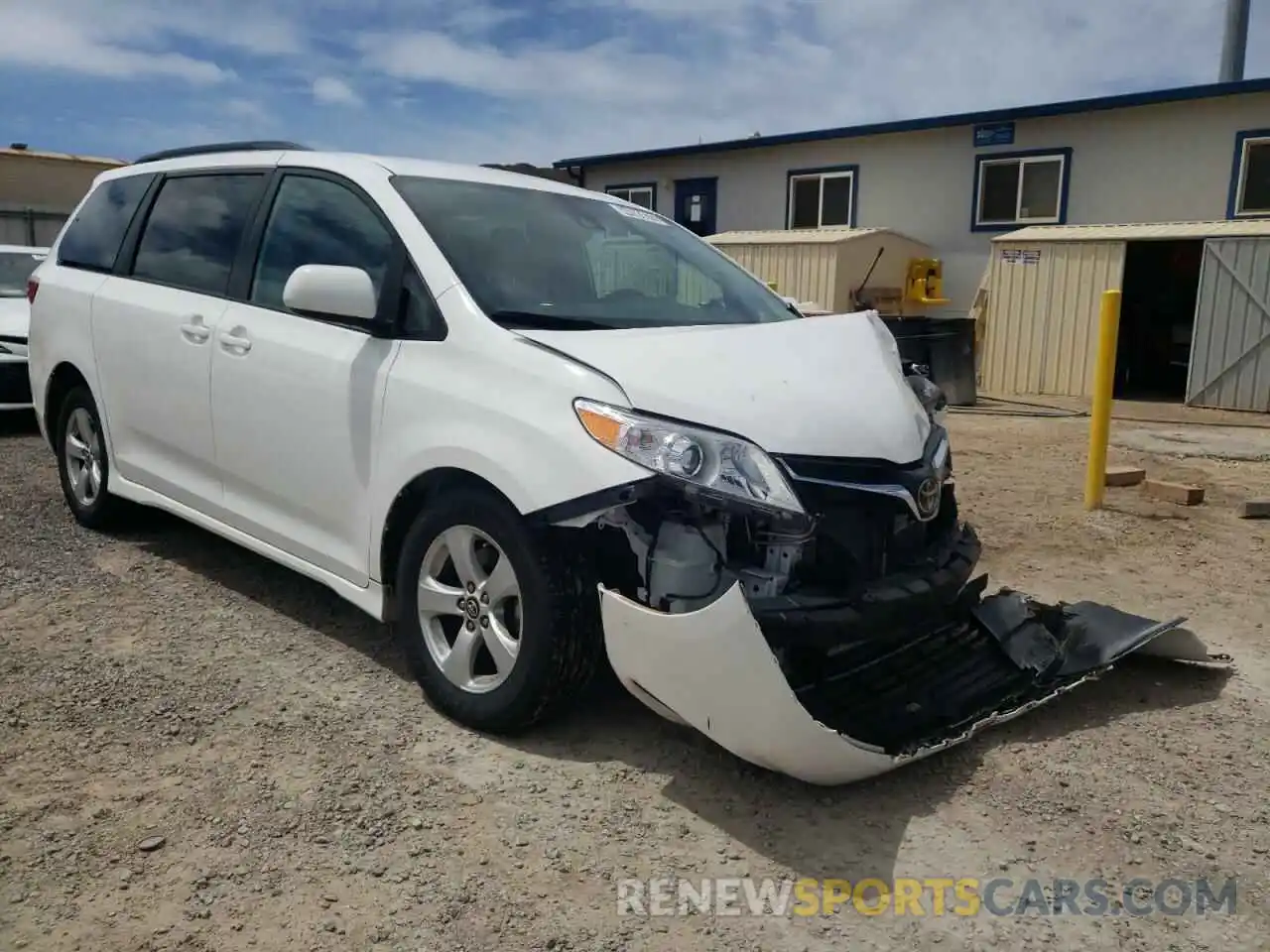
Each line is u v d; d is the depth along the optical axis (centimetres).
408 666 390
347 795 310
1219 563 576
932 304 1689
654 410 307
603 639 325
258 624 442
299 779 318
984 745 357
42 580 487
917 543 342
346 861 279
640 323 378
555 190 447
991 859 291
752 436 307
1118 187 1553
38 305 569
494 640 340
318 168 426
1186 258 1569
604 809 308
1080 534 630
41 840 283
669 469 298
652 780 324
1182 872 288
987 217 1680
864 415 332
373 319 373
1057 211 1608
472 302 355
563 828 298
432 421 346
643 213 478
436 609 358
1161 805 321
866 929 261
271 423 411
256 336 418
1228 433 1087
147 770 321
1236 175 1459
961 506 699
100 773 319
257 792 310
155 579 494
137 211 522
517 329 346
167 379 468
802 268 1612
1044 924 265
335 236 406
